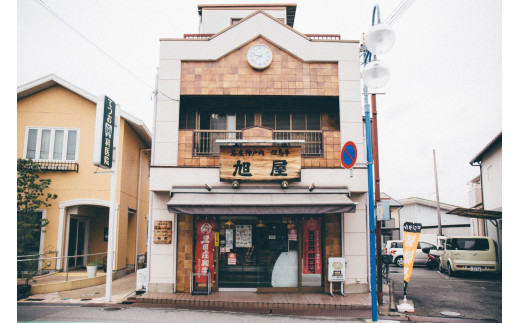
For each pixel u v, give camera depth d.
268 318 8.69
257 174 11.02
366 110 8.66
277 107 12.54
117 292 11.48
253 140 10.99
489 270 15.86
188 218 11.45
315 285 11.37
